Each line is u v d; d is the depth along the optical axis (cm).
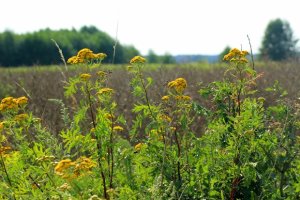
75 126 454
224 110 477
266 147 445
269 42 7481
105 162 428
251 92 483
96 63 427
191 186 431
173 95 448
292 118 470
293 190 436
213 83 484
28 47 5750
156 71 1789
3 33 5756
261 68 2119
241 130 439
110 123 429
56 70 2084
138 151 461
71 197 360
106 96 426
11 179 421
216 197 438
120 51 5800
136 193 399
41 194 382
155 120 448
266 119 483
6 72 2284
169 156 443
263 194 435
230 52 472
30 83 1417
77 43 5972
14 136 439
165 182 435
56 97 1139
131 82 449
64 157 454
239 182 448
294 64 2122
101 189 423
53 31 6084
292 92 1170
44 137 459
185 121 446
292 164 460
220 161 443
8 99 427
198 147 450
